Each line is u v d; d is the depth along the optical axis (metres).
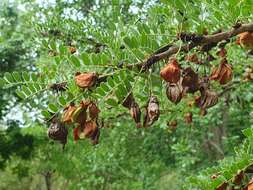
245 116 8.16
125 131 9.32
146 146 10.26
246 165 2.26
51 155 13.59
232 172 2.25
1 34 10.05
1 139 13.10
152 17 2.65
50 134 2.58
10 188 18.11
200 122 8.20
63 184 18.20
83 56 2.50
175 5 2.51
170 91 2.54
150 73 2.59
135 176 11.32
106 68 2.59
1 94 10.44
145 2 4.79
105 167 10.38
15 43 10.31
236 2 2.42
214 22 2.53
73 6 5.79
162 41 2.53
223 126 9.66
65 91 2.62
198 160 9.00
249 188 2.21
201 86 2.74
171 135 9.97
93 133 2.52
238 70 5.21
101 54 2.52
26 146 13.31
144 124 2.62
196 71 2.80
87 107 2.49
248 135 2.32
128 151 10.31
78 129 2.54
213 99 2.74
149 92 2.62
